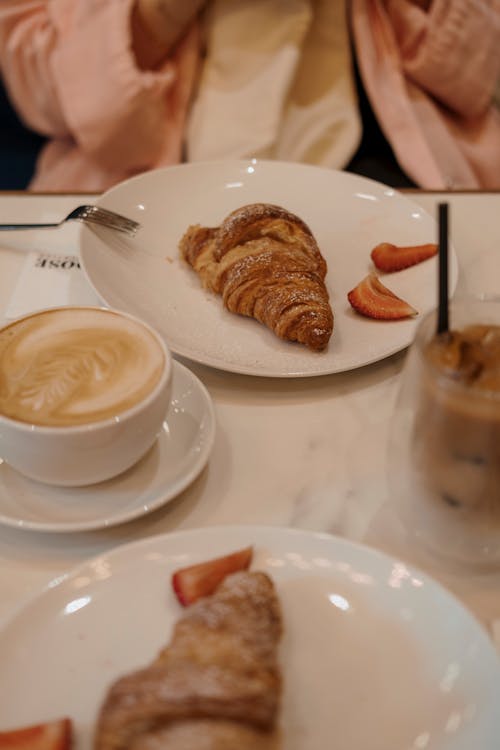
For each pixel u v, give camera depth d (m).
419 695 0.47
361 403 0.74
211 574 0.52
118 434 0.57
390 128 1.58
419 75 1.63
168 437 0.68
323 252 0.97
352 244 0.98
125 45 1.50
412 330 0.81
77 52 1.57
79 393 0.59
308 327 0.78
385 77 1.60
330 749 0.45
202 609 0.47
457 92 1.64
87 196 1.10
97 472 0.60
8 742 0.43
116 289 0.86
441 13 1.56
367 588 0.52
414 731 0.46
